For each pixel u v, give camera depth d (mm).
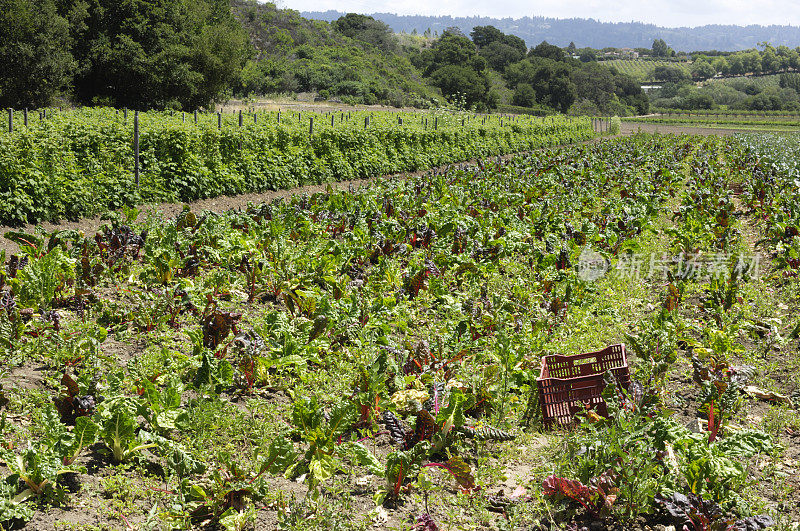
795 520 4707
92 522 4188
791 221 13648
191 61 52406
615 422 5227
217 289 8734
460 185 19953
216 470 4551
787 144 42906
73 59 46750
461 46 130500
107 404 5121
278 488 4785
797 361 7727
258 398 6074
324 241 11391
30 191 13516
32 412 5285
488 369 6223
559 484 4754
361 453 4922
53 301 7887
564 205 17328
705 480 4730
